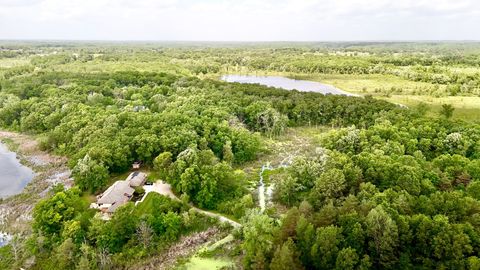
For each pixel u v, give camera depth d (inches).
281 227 2605.8
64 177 4143.7
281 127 5718.5
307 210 2775.6
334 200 3080.7
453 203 2640.3
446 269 2223.2
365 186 3056.1
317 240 2368.4
